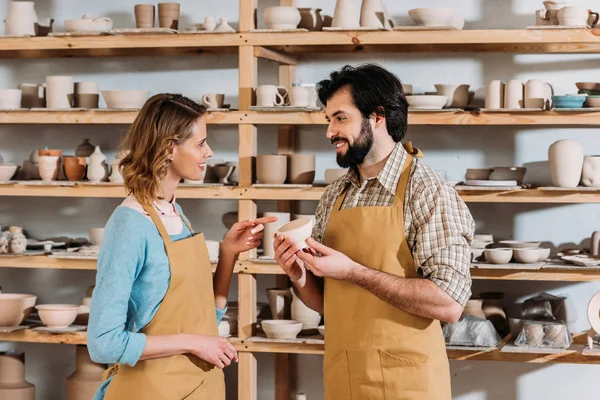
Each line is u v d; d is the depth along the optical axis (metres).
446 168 3.65
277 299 3.49
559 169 3.23
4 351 3.80
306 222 2.31
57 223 3.97
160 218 2.16
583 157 3.24
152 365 2.10
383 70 2.29
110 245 2.06
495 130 3.61
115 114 3.49
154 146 2.13
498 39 3.19
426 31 3.22
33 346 4.00
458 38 3.21
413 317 2.25
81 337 3.46
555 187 3.20
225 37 3.38
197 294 2.18
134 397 2.10
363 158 2.30
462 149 3.64
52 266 3.54
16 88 3.97
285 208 3.70
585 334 3.35
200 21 3.82
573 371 3.57
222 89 3.82
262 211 3.83
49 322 3.50
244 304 3.39
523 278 3.21
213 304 2.27
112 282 2.03
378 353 2.25
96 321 2.02
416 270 2.27
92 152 3.78
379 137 2.31
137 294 2.11
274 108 3.32
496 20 3.59
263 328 3.38
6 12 3.98
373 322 2.26
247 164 3.39
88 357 3.60
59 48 3.51
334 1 3.70
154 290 2.11
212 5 3.81
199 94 3.84
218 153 3.83
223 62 3.81
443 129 3.65
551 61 3.56
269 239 3.45
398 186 2.29
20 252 3.58
